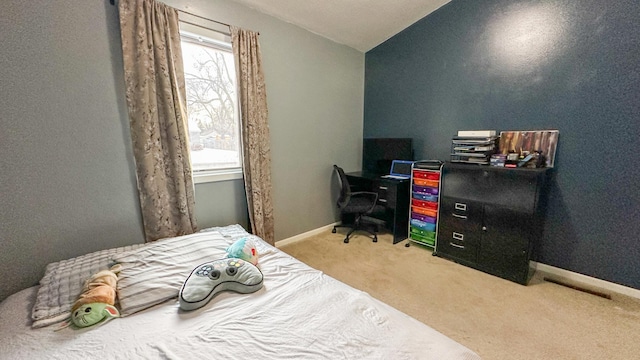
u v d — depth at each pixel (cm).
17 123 140
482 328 160
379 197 313
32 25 140
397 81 330
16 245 144
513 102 240
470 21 260
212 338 94
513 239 211
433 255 264
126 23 165
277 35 258
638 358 136
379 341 90
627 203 192
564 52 209
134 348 90
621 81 188
